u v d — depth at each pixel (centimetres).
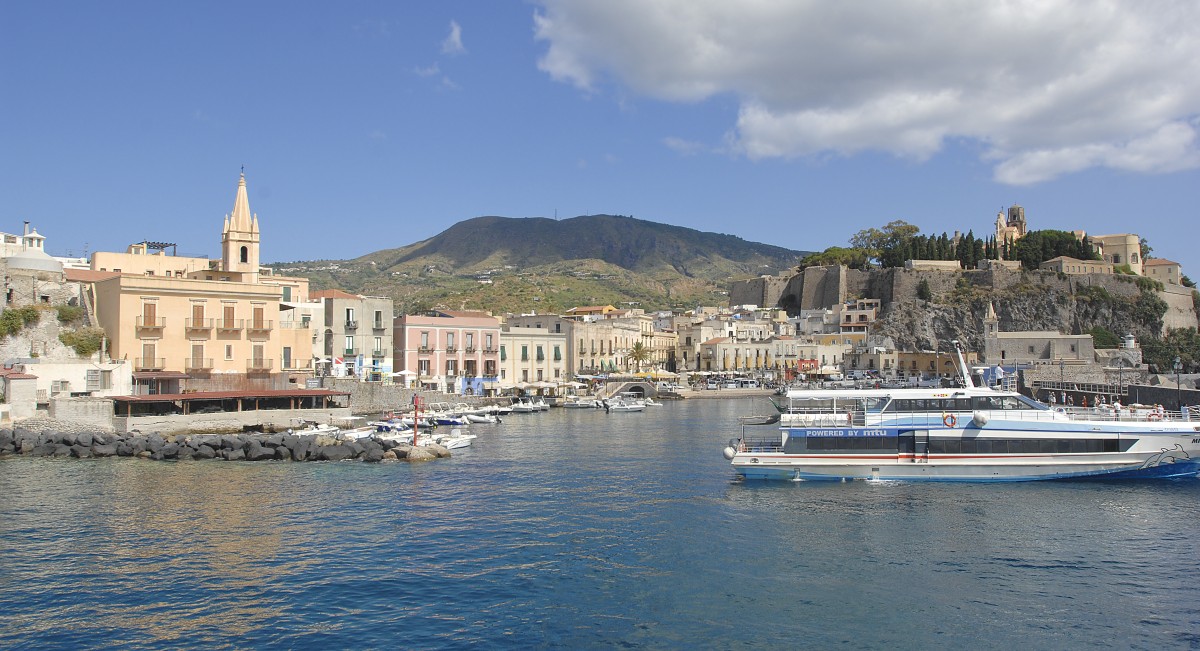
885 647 3041
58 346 9369
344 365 11719
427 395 12162
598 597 3544
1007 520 4781
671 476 6356
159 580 3725
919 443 5903
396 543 4353
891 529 4619
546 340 16500
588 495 5612
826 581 3753
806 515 4956
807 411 6106
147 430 8450
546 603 3475
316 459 7188
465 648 3023
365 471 6606
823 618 3309
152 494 5588
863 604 3462
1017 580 3750
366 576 3797
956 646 3052
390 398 11569
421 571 3878
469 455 7625
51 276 9825
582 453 7775
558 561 4047
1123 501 5209
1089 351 16762
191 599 3488
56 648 2995
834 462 5978
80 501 5347
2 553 4116
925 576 3816
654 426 10750
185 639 3084
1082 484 5706
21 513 4991
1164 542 4325
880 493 5531
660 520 4872
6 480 6106
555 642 3080
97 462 6994
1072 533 4506
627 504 5312
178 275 12219
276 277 12694
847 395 6044
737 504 5278
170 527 4659
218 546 4266
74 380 8844
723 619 3303
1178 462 5700
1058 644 3064
